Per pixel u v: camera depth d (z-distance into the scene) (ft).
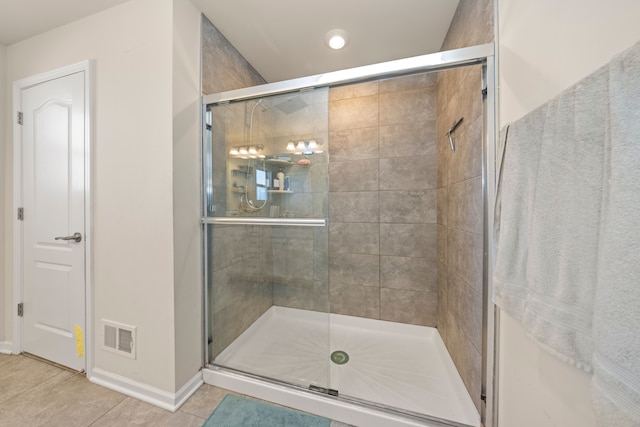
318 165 4.61
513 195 2.46
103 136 4.52
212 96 4.63
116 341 4.45
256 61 6.16
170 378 4.08
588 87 1.67
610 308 1.44
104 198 4.52
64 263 4.89
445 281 5.60
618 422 1.38
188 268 4.39
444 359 5.41
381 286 6.82
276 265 5.45
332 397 4.03
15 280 5.39
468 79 4.09
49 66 5.03
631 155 1.37
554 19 2.19
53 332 5.06
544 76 2.32
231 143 4.97
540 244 2.09
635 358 1.33
